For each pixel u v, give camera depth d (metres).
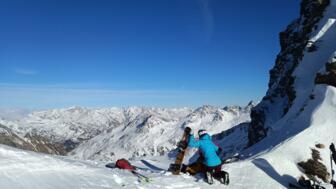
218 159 14.58
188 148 15.98
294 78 50.25
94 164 15.02
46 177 9.91
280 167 19.19
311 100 36.97
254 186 15.66
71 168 11.30
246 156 23.41
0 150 10.01
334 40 49.81
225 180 14.60
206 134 14.92
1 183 8.54
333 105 31.14
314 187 16.48
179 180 13.94
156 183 12.87
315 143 24.47
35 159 10.50
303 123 32.41
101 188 10.62
